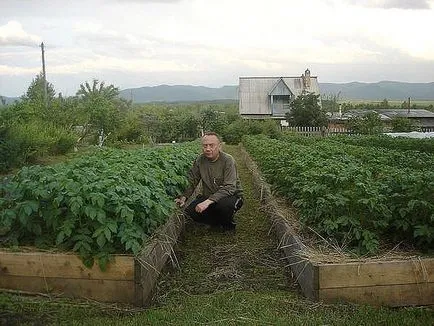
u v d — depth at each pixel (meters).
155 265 4.96
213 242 6.84
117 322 4.09
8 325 4.03
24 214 4.64
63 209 4.77
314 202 5.88
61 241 4.51
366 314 4.20
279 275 5.43
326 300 4.43
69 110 30.56
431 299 4.48
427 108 107.81
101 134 32.53
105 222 4.56
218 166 7.08
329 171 6.25
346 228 5.32
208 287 5.09
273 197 8.34
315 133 45.19
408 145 22.66
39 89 45.16
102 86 47.31
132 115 42.94
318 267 4.41
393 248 5.12
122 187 4.91
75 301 4.46
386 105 108.06
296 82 67.81
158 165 7.85
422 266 4.47
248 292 4.84
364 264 4.43
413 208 5.20
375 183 5.84
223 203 6.96
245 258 6.06
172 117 50.94
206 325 4.04
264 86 66.81
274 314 4.24
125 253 4.61
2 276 4.62
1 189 5.00
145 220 5.11
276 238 6.89
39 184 4.82
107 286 4.49
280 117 61.94
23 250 4.72
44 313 4.24
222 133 40.81
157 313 4.25
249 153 20.38
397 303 4.46
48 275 4.55
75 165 6.11
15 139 18.56
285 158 9.39
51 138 22.28
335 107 77.00
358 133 44.38
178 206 7.07
